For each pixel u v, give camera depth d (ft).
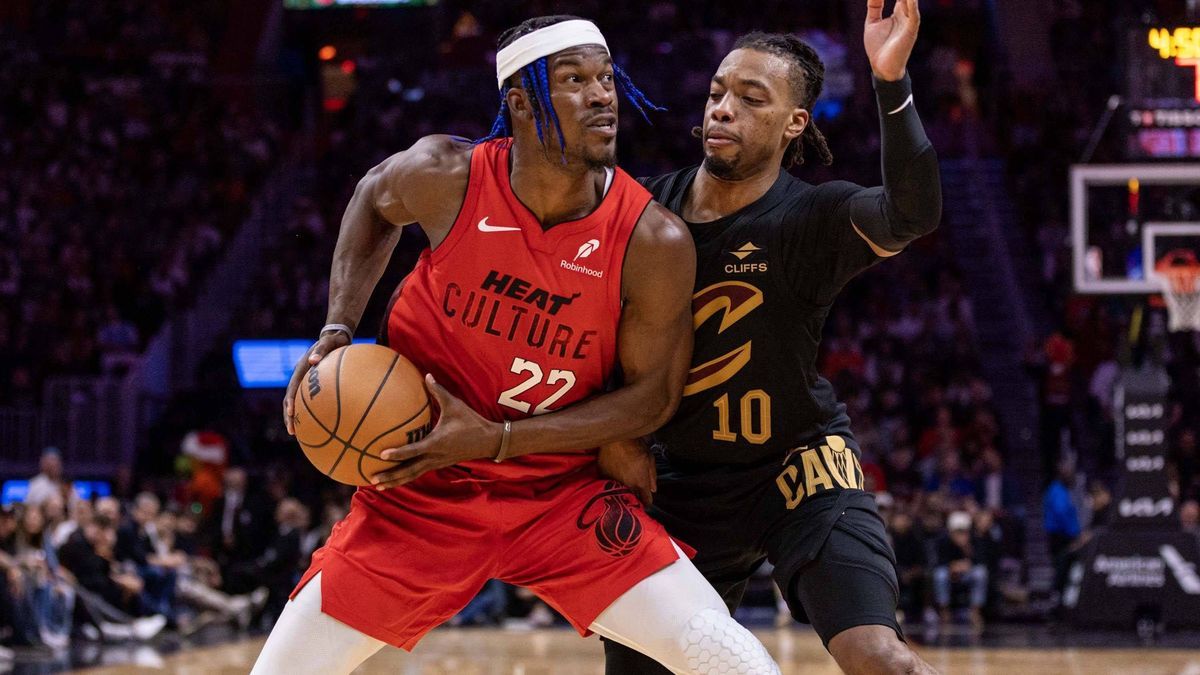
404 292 10.27
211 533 41.29
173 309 57.88
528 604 42.42
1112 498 38.96
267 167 66.59
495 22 74.23
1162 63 34.27
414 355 10.18
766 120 10.53
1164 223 34.01
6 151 64.03
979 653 30.14
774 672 9.55
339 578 9.94
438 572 10.02
